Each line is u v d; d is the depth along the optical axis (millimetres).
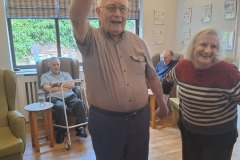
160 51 4543
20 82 3625
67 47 4078
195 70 1483
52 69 3453
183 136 1703
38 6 3693
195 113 1524
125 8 1327
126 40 1395
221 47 1441
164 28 4477
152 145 2838
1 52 3500
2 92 2602
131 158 1469
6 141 2148
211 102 1431
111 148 1402
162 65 3953
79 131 3111
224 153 1527
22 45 3840
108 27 1320
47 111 2820
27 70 3854
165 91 1825
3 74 2650
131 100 1363
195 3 3953
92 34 1310
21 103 3676
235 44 3195
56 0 3789
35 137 2719
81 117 3109
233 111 1485
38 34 3881
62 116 3023
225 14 3332
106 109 1351
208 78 1422
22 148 2172
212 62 1423
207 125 1500
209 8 3645
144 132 1473
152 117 3305
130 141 1419
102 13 1319
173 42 4598
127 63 1364
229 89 1369
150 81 1658
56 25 3924
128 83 1351
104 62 1312
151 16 4332
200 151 1628
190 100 1508
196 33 1475
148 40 4395
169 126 3418
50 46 3986
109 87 1320
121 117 1358
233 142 1521
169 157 2564
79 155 2656
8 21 3676
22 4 3609
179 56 3795
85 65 1371
